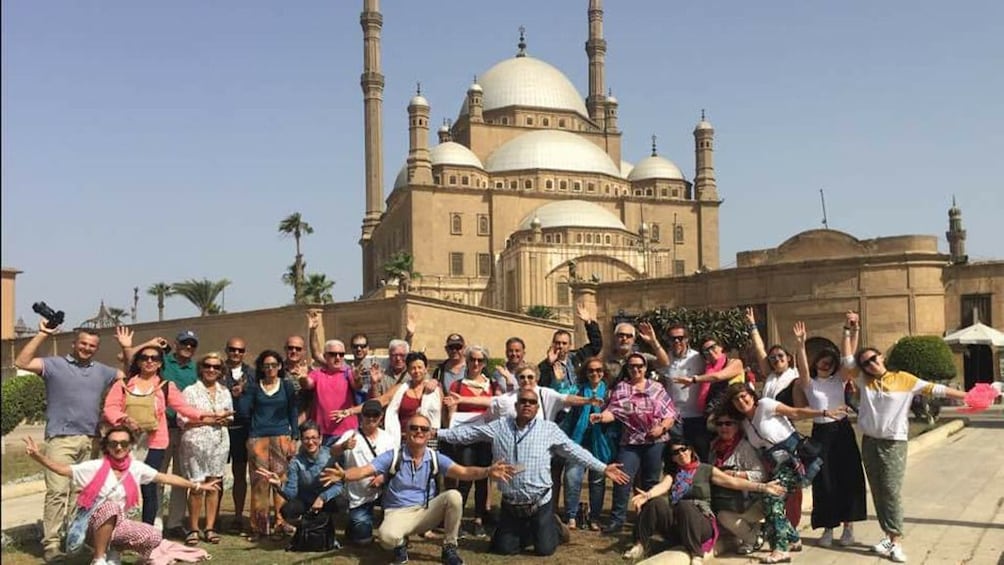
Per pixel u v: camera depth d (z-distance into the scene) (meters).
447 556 8.73
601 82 115.69
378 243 103.31
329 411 10.62
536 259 78.44
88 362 9.81
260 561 9.05
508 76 107.56
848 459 9.62
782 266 41.84
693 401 10.76
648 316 31.41
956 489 13.59
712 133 102.44
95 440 9.77
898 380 9.24
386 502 9.04
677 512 9.00
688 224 99.44
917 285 38.91
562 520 10.89
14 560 9.42
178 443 10.46
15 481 15.86
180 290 76.44
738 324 29.73
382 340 46.66
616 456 10.57
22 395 31.48
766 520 9.24
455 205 90.31
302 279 70.62
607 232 84.81
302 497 9.74
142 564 8.81
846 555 9.27
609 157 106.00
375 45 102.94
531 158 95.12
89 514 8.30
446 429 9.86
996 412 31.73
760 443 9.34
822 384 9.81
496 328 51.81
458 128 106.12
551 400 10.26
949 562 8.95
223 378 10.85
